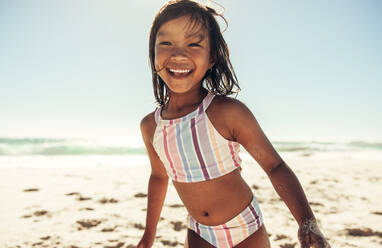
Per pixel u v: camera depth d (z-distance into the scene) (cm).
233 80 156
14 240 297
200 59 136
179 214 375
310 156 1534
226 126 137
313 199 452
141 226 338
